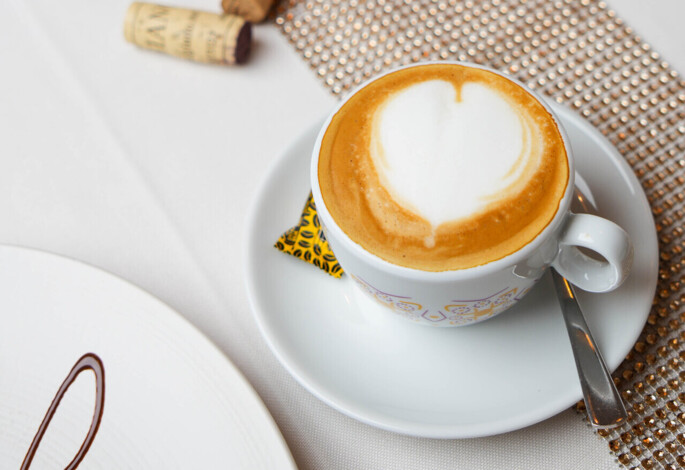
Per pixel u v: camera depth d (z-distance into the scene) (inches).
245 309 21.8
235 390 20.0
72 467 20.3
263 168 23.2
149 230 22.8
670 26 23.2
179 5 24.8
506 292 19.3
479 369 20.2
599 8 23.6
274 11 24.6
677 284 21.0
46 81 24.4
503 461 20.2
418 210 18.8
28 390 20.8
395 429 19.4
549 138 19.2
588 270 19.6
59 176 23.5
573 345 19.8
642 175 22.0
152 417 20.3
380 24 24.3
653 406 20.2
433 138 19.1
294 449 20.6
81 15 25.1
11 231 23.0
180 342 20.5
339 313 20.9
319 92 23.8
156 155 23.5
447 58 23.8
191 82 24.2
